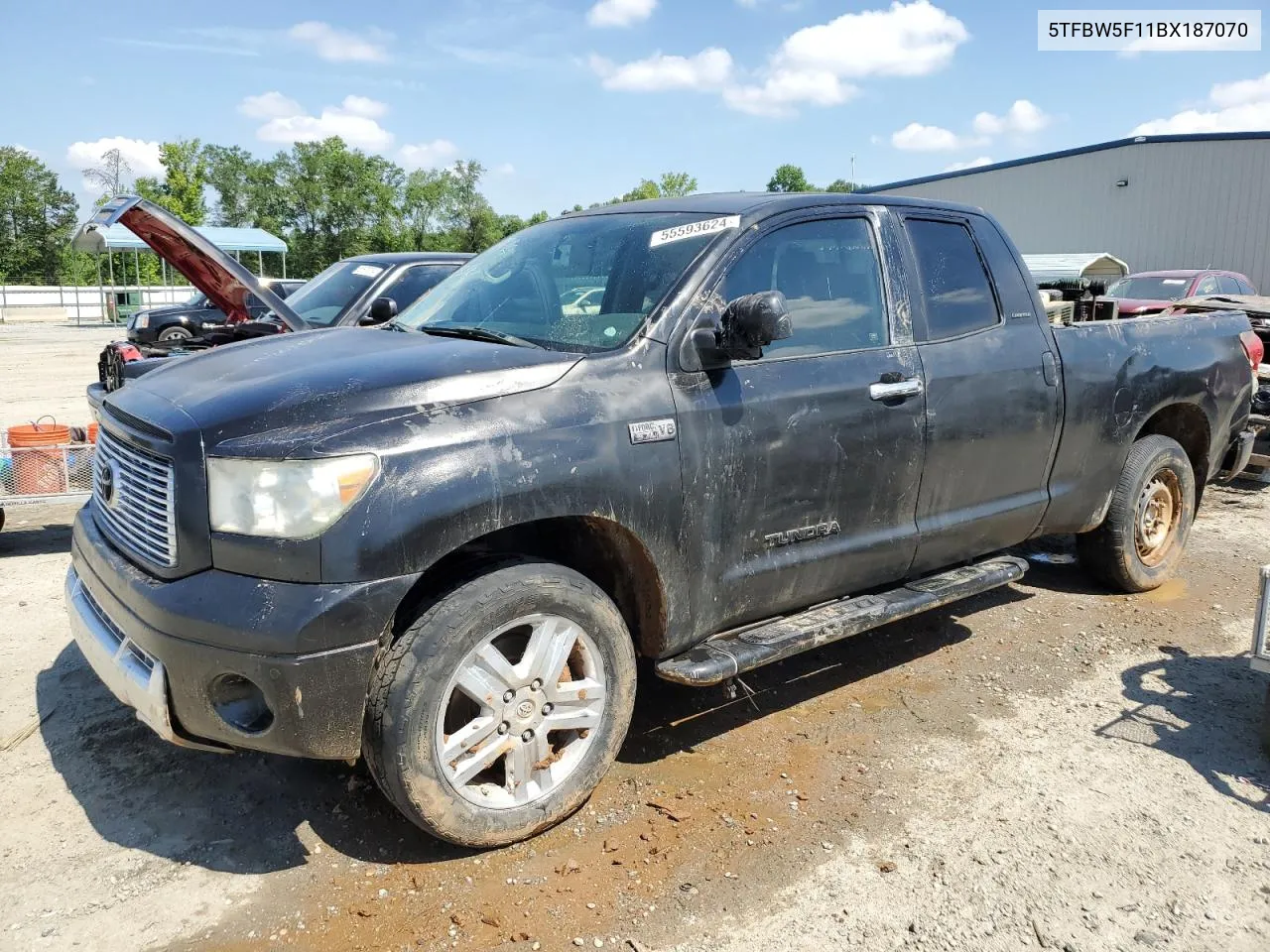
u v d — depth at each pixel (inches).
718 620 134.3
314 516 100.0
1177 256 1101.7
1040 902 107.8
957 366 157.6
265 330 285.0
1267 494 314.3
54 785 130.3
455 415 109.0
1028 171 1217.4
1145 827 122.6
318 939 101.0
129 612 109.3
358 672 101.7
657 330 126.3
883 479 148.1
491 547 123.8
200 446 104.7
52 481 227.8
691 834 120.4
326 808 125.3
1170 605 205.9
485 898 107.6
